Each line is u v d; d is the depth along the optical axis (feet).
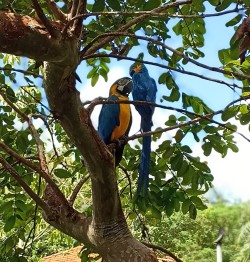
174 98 12.30
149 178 13.38
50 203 10.10
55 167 13.57
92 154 8.58
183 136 12.45
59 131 14.52
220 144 12.64
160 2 10.98
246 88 8.65
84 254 13.80
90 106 8.71
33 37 6.86
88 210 14.08
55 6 7.80
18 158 9.57
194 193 13.00
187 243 39.68
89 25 11.07
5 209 13.17
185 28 12.74
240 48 6.37
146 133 10.64
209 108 12.26
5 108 13.05
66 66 7.50
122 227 9.28
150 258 9.07
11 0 10.31
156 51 11.69
